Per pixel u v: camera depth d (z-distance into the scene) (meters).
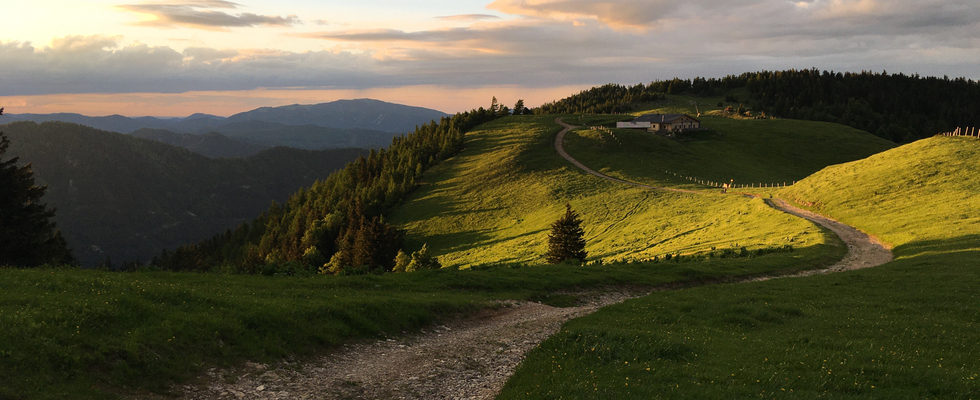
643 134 179.62
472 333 23.23
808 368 15.86
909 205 65.94
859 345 18.97
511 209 123.19
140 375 14.07
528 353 19.12
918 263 41.03
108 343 14.81
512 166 155.12
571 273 37.97
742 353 17.81
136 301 18.09
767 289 32.66
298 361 17.48
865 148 184.50
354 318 21.50
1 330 13.53
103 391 12.83
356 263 92.25
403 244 117.88
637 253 68.75
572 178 135.00
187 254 156.25
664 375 15.09
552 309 29.41
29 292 17.92
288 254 117.81
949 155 78.62
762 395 13.04
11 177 48.12
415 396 15.32
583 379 14.95
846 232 62.12
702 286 35.72
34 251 47.53
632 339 18.97
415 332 22.70
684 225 82.00
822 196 78.56
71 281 20.36
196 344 16.36
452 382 16.59
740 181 134.88
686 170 143.50
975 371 15.86
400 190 151.88
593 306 31.42
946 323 22.75
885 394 13.39
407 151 196.25
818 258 48.78
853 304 27.58
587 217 101.81
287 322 19.56
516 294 31.84
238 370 15.86
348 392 15.33
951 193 66.12
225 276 29.77
